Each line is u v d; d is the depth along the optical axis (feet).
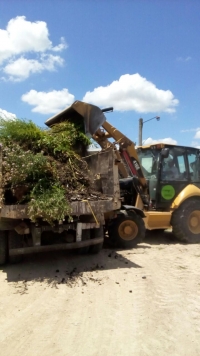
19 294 15.07
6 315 12.97
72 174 18.98
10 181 16.87
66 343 10.93
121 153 25.31
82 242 18.86
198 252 23.36
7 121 19.38
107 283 16.51
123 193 27.58
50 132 20.92
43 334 11.50
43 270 18.40
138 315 13.03
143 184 26.61
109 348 10.67
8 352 10.39
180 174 27.78
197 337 11.46
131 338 11.30
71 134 21.17
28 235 18.69
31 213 16.28
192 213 26.71
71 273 17.94
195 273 18.33
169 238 28.55
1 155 17.20
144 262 20.33
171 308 13.71
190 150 28.60
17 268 18.72
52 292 15.33
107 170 19.03
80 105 21.76
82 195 18.34
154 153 27.58
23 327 12.00
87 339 11.20
